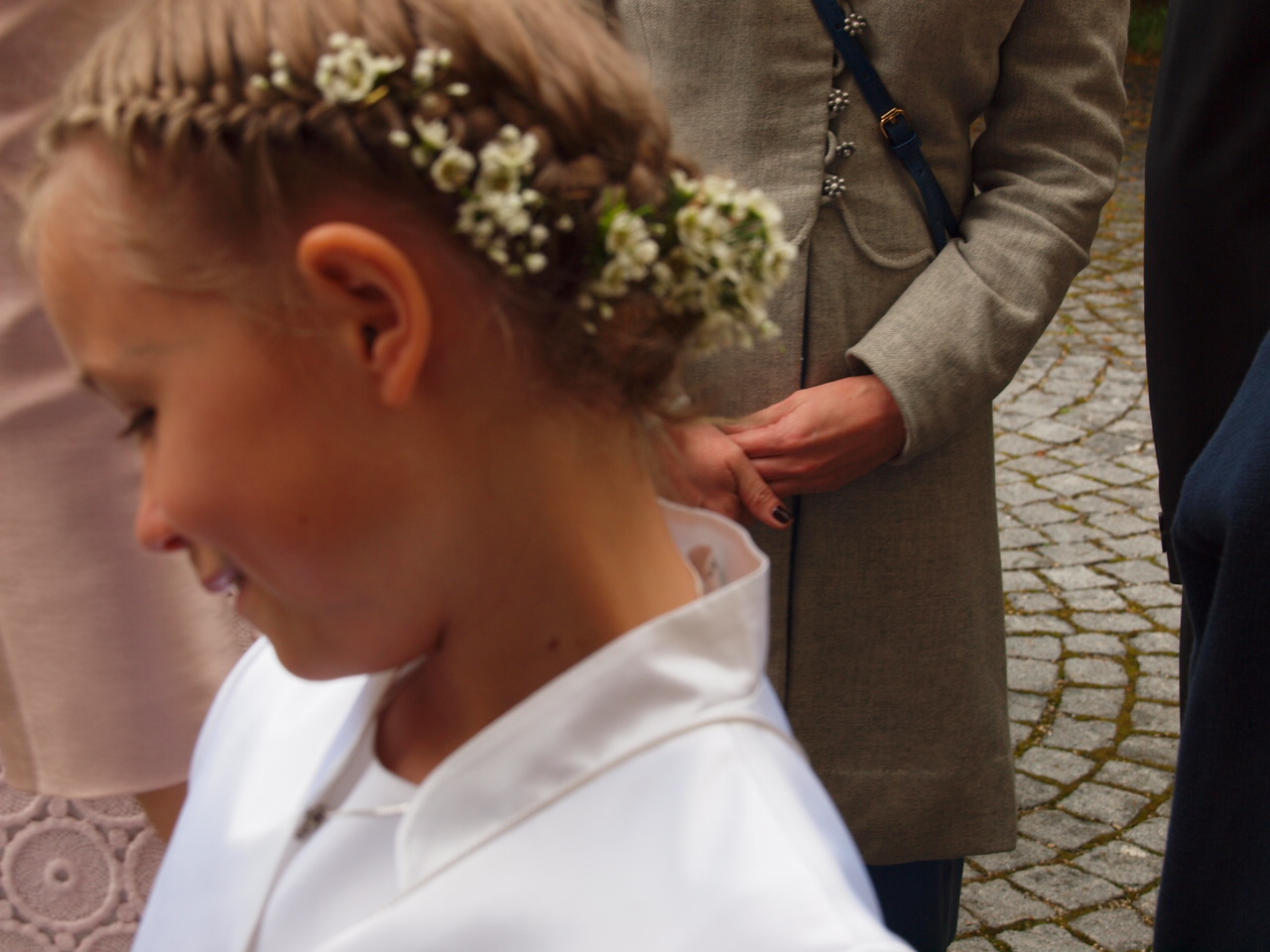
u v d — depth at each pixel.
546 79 0.64
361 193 0.60
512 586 0.68
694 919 0.61
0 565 1.73
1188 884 1.23
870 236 1.70
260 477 0.63
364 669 0.71
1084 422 4.87
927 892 1.97
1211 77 1.88
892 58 1.65
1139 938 2.56
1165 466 2.12
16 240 1.59
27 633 1.76
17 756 1.86
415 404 0.63
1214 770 1.18
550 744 0.66
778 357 1.70
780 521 1.67
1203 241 1.96
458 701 0.72
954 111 1.73
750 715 0.69
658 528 0.74
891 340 1.67
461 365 0.63
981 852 1.89
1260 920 1.18
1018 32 1.76
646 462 0.74
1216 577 1.21
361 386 0.62
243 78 0.61
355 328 0.61
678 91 1.66
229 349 0.62
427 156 0.60
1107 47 1.78
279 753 0.89
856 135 1.67
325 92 0.59
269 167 0.60
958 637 1.83
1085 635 3.60
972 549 1.84
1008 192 1.79
